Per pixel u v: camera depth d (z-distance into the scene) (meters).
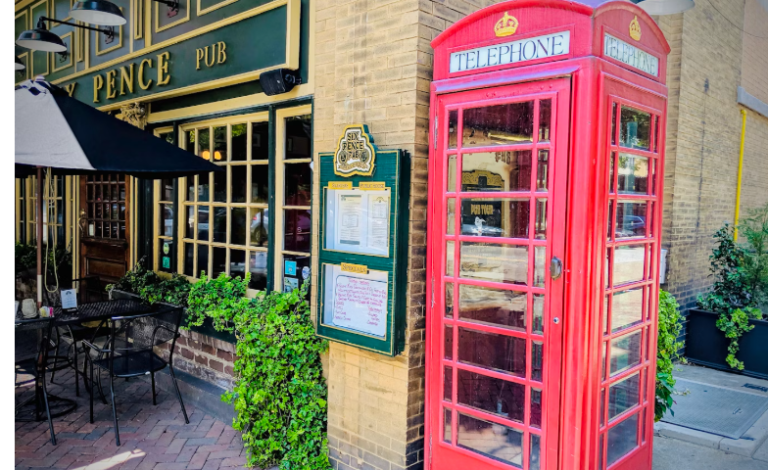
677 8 4.19
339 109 3.81
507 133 2.91
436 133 3.20
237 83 4.93
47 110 4.17
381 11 3.50
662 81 3.30
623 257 3.03
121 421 4.80
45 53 8.52
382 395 3.52
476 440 3.10
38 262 4.52
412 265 3.35
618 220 2.94
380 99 3.52
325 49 4.04
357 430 3.70
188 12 5.39
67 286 8.15
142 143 4.38
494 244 2.97
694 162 6.88
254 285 5.04
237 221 5.25
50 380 5.91
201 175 5.68
